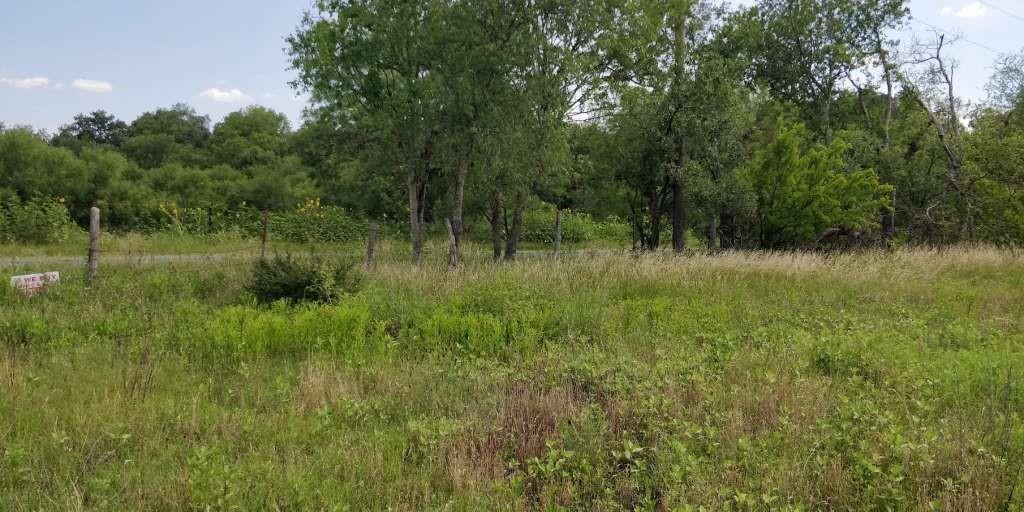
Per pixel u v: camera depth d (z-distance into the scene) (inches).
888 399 208.5
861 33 897.5
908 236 829.8
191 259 539.2
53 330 276.7
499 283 377.4
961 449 165.6
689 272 459.8
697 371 231.8
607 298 385.1
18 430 168.6
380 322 296.4
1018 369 236.7
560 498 147.4
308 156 1608.0
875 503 145.2
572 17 509.7
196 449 156.1
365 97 505.7
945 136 816.9
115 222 983.6
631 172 720.3
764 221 677.3
